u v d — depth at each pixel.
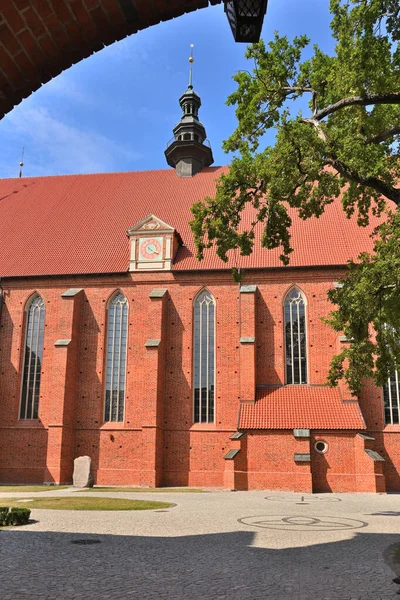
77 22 7.24
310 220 48.88
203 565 13.25
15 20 6.86
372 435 41.16
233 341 44.44
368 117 23.19
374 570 12.75
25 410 45.84
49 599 10.04
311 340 43.59
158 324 44.38
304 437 38.69
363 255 27.03
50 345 46.53
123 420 44.38
